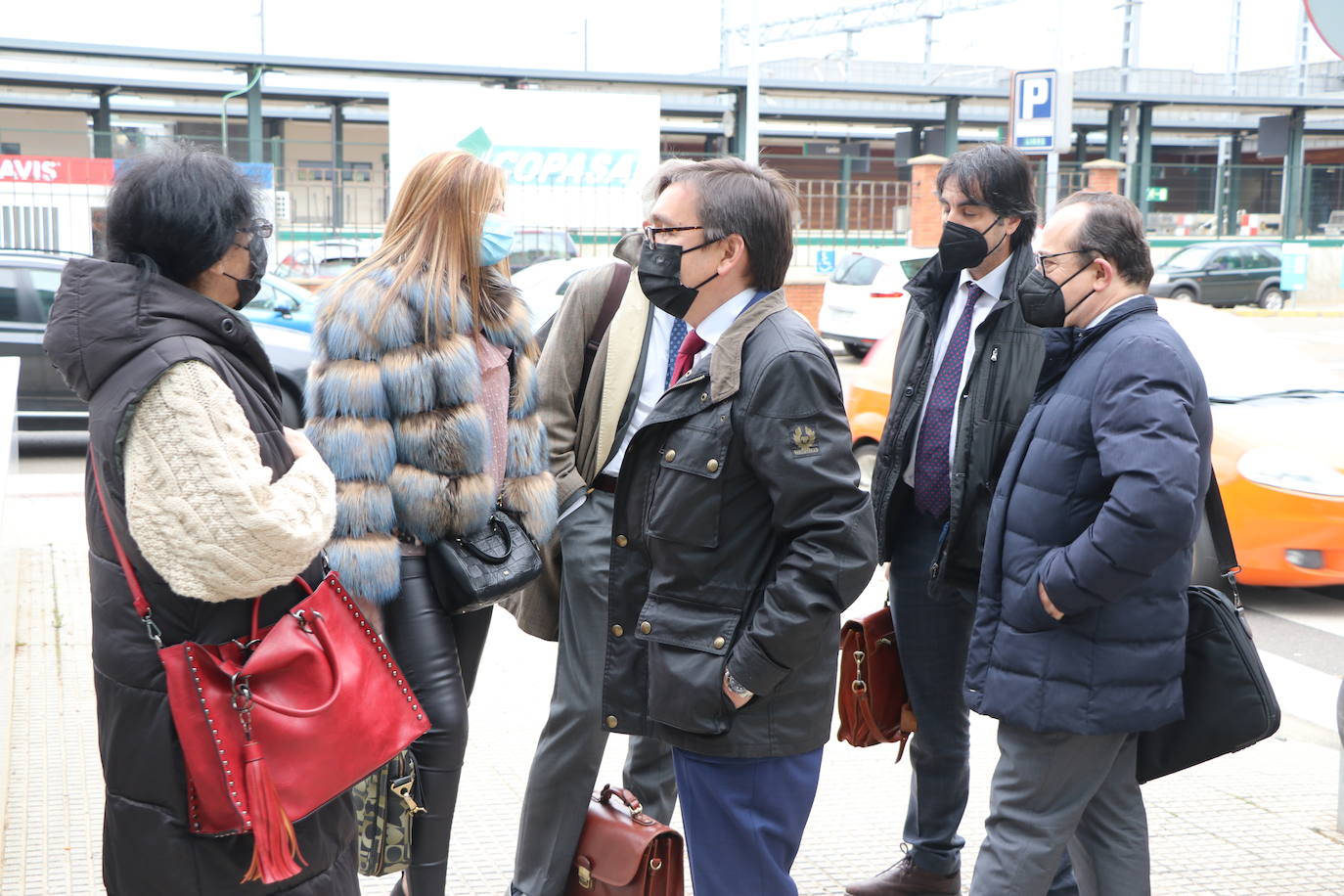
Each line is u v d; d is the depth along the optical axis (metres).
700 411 2.33
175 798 2.00
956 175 3.11
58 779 3.88
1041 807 2.62
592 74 26.73
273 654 2.02
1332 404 6.79
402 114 22.48
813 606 2.23
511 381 3.09
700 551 2.32
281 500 1.96
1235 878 3.46
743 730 2.32
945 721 3.27
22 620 5.61
